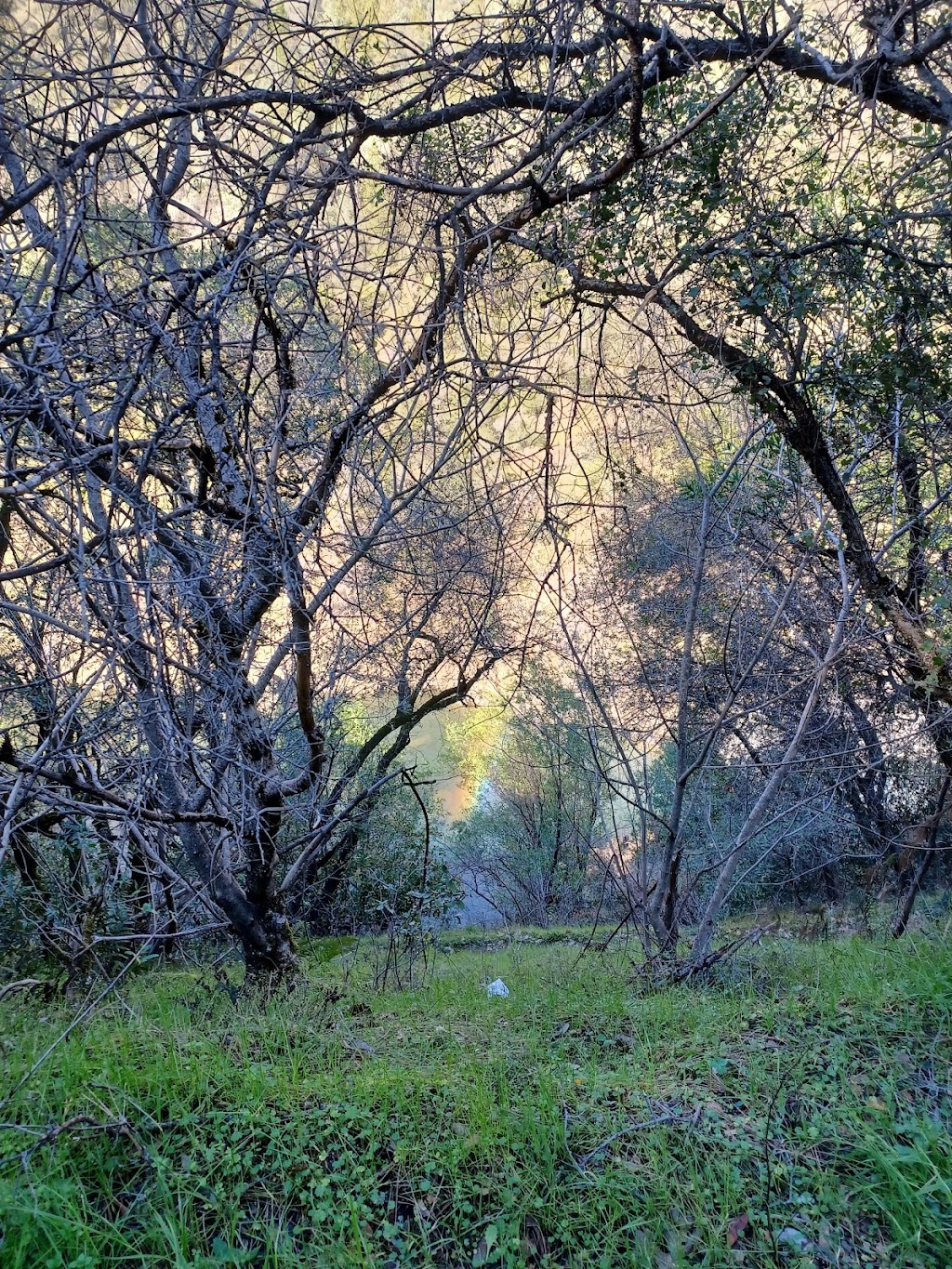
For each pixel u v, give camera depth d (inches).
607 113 161.0
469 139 188.7
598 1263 112.3
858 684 313.1
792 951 249.6
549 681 350.3
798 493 255.0
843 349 202.5
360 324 170.6
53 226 155.9
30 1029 176.2
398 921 318.7
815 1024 173.5
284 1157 126.5
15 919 231.6
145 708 183.5
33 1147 116.9
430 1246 115.3
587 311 238.8
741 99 179.5
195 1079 141.7
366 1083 147.8
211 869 217.8
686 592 323.9
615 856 298.4
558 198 164.7
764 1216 118.8
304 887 302.2
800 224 185.2
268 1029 177.6
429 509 201.8
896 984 181.2
